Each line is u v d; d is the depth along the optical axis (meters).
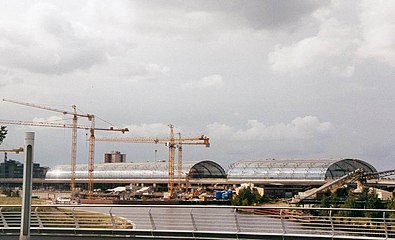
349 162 157.62
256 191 135.38
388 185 132.88
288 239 26.47
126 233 29.05
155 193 178.62
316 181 153.12
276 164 167.38
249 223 29.55
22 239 25.91
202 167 193.62
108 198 166.12
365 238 24.77
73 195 179.75
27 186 26.03
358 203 87.00
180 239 28.25
